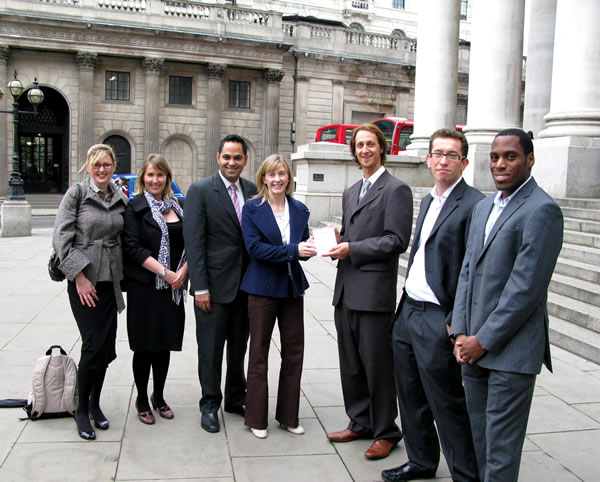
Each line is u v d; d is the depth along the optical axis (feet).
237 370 14.43
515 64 42.14
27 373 16.90
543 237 8.60
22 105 111.04
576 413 14.64
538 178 35.35
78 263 12.66
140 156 112.57
